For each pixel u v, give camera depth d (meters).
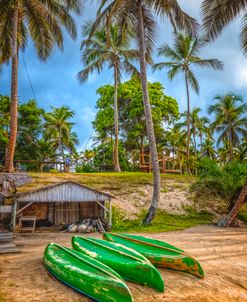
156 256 6.99
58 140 42.59
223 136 41.38
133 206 18.80
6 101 35.06
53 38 20.72
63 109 43.31
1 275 5.88
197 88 32.31
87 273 5.07
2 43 20.23
